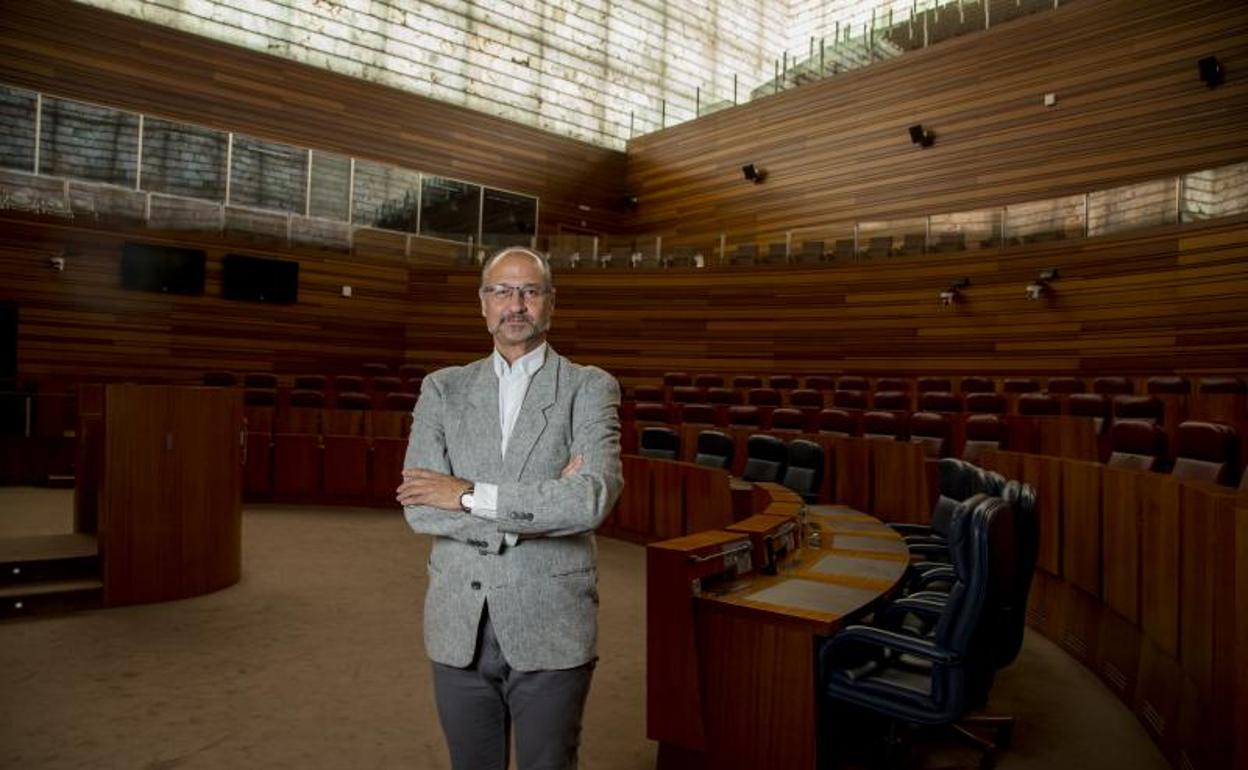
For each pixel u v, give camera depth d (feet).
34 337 30.19
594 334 39.55
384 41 41.86
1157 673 8.98
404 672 10.83
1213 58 28.84
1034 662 11.69
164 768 7.97
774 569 9.09
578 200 47.62
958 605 6.84
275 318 35.60
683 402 30.04
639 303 38.91
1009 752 8.64
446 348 39.14
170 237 32.99
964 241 32.42
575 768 4.85
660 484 19.12
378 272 38.42
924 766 8.27
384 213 40.83
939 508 12.14
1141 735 9.10
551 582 4.69
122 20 34.12
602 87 49.57
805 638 7.26
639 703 9.86
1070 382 26.71
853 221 39.11
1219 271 25.68
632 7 51.06
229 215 34.76
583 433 4.85
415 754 8.39
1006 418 19.72
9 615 13.07
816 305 35.53
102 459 13.87
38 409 26.73
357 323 37.83
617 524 20.95
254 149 37.22
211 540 14.89
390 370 36.58
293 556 18.01
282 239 35.99
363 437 25.30
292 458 25.35
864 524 12.67
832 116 40.16
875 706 7.15
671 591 7.82
